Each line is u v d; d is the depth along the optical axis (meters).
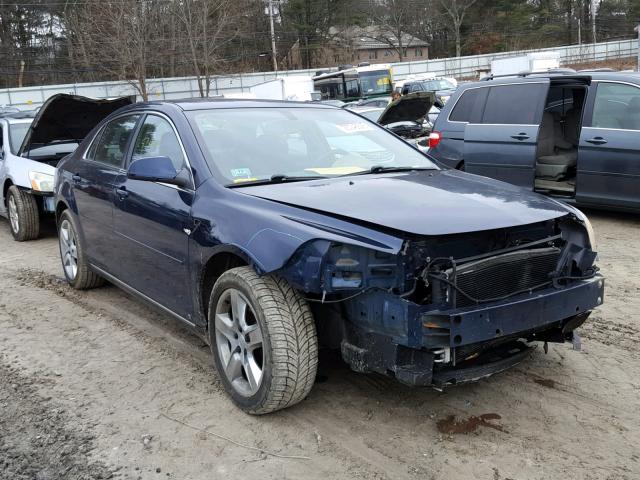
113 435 3.47
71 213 5.88
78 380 4.18
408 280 3.15
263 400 3.45
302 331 3.37
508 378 4.03
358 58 74.00
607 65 55.12
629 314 5.12
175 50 42.25
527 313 3.25
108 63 42.31
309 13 66.44
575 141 8.98
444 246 3.26
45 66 51.59
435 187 3.81
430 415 3.59
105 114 8.47
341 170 4.29
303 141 4.52
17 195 8.60
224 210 3.70
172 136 4.41
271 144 4.36
